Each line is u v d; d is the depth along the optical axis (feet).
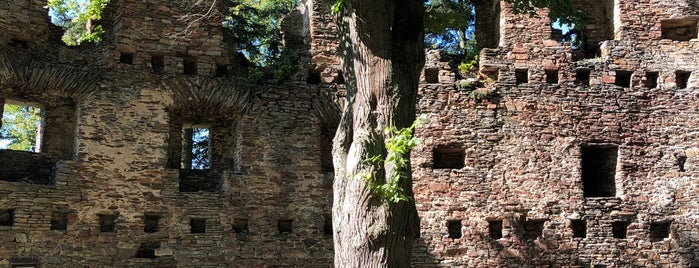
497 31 69.26
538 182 63.31
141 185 57.57
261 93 62.28
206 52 61.87
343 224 37.50
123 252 56.08
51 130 60.44
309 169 61.93
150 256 57.26
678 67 66.69
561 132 64.54
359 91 39.06
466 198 62.18
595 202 63.57
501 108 64.44
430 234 61.05
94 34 58.85
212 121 65.16
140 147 58.18
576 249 62.54
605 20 70.18
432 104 63.62
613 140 64.95
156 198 57.82
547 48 66.13
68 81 57.31
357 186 37.29
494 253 61.57
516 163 63.46
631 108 65.82
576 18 49.47
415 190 61.72
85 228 55.47
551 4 48.75
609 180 65.77
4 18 56.44
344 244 37.22
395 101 38.42
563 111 64.95
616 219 63.46
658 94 66.18
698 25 67.26
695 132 65.46
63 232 54.80
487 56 65.26
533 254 62.03
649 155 65.10
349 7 39.65
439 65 64.80
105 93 58.18
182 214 58.18
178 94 60.13
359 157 37.52
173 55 60.85
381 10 39.09
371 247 36.52
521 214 62.64
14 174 56.85
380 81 38.60
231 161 65.10
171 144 63.62
